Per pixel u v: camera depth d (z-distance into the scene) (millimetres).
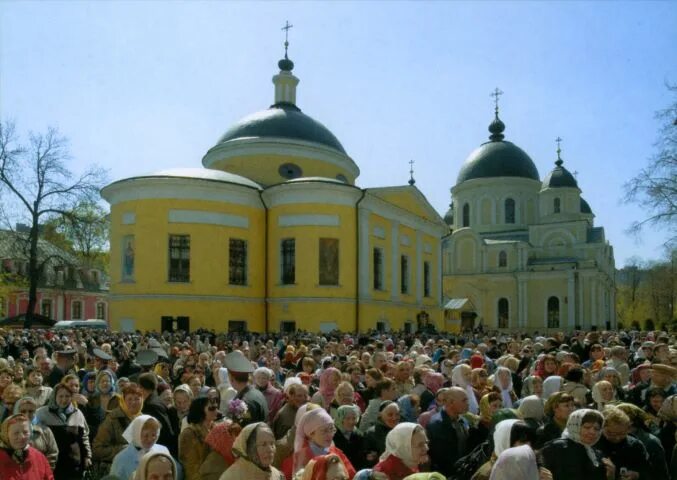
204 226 37500
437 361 17906
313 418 6574
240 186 38781
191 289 36906
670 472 7664
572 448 6578
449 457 8039
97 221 48969
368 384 11352
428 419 8633
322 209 39000
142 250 36750
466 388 10320
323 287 38531
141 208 37031
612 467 6613
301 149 46531
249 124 47750
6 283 55625
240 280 39062
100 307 74688
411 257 49875
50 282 66750
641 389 10867
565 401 7906
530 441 6016
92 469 8594
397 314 46219
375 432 8203
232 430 6934
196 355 17016
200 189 37625
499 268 79250
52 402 8594
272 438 5871
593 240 80250
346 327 39156
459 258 81438
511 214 83000
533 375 11703
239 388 9547
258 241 40000
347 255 39750
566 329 75188
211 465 6809
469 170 85562
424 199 51094
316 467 5484
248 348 20000
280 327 38938
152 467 5488
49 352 22578
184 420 8359
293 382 9383
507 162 83812
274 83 51719
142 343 23750
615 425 7223
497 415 7863
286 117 48094
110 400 9422
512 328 78250
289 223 39250
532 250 79438
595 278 75375
